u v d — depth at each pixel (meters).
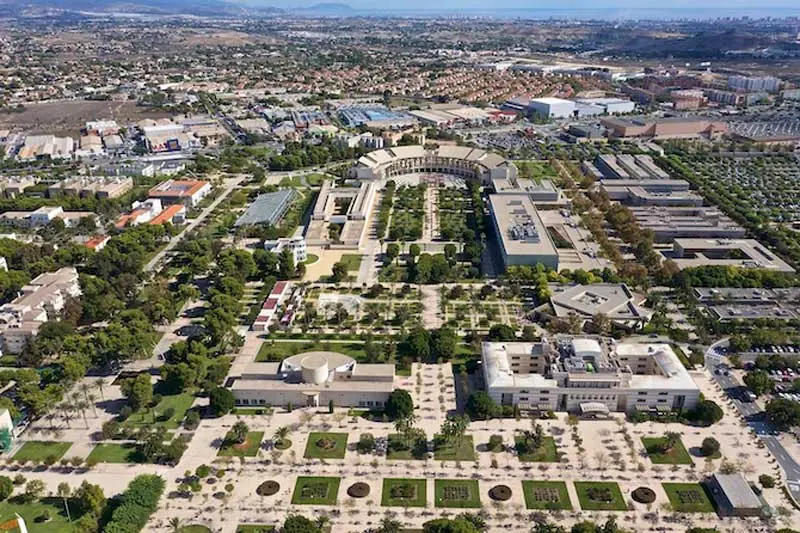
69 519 186.00
